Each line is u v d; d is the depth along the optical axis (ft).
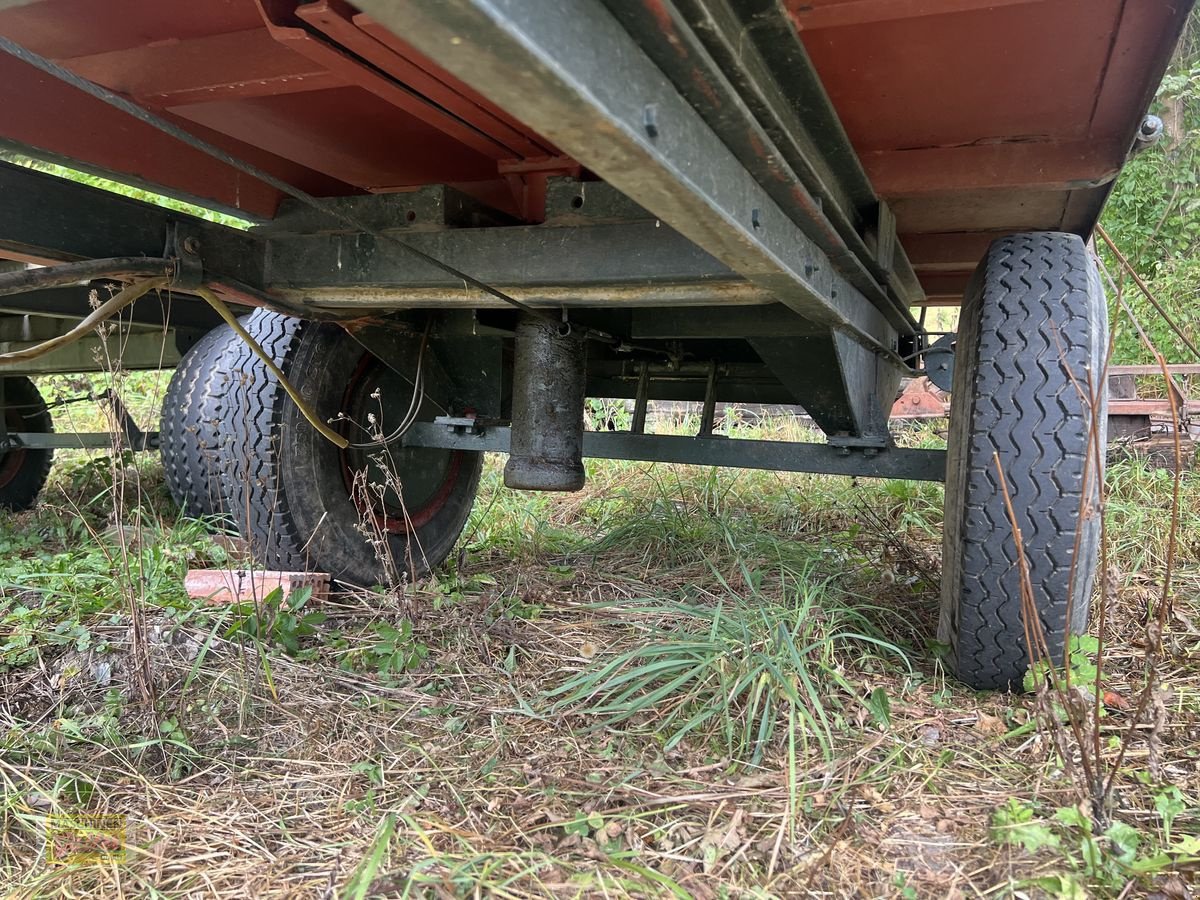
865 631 7.72
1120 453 14.83
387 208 6.24
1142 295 25.11
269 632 7.36
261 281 6.68
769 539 10.87
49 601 8.25
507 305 6.33
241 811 5.06
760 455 8.71
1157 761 4.96
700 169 3.42
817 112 4.86
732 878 4.38
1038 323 5.97
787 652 6.47
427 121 5.52
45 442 14.01
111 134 5.71
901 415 21.31
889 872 4.41
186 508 11.89
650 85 3.01
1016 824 4.56
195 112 5.86
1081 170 6.21
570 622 8.21
